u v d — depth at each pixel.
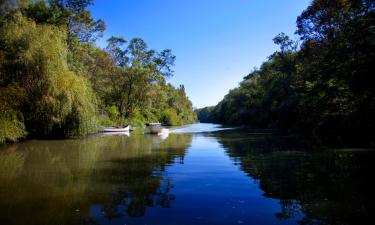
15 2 23.38
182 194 8.44
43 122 23.78
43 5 31.95
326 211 6.84
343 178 9.98
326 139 24.14
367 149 17.02
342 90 22.86
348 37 21.19
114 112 52.53
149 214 6.79
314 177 10.28
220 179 10.30
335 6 28.22
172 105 99.00
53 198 8.07
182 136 32.81
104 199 7.97
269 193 8.44
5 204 7.54
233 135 33.97
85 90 26.56
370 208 6.97
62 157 15.59
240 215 6.69
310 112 31.86
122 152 17.80
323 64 27.42
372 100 18.34
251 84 75.25
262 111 58.53
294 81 43.34
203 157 15.69
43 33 22.75
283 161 13.91
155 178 10.53
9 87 21.12
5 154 16.58
